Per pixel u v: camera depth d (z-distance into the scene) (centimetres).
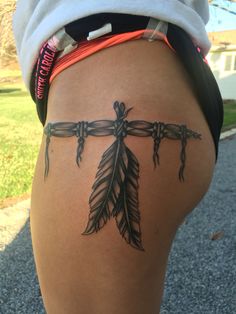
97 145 71
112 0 73
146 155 70
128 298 72
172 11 76
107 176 69
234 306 258
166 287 280
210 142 80
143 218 70
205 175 77
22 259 318
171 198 72
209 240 352
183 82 76
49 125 76
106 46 74
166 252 75
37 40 80
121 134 70
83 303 72
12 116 1083
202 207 434
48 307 77
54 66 80
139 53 74
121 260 70
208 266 307
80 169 71
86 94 74
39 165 78
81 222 70
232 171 593
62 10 76
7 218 395
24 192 458
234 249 334
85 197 70
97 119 71
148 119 71
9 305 263
